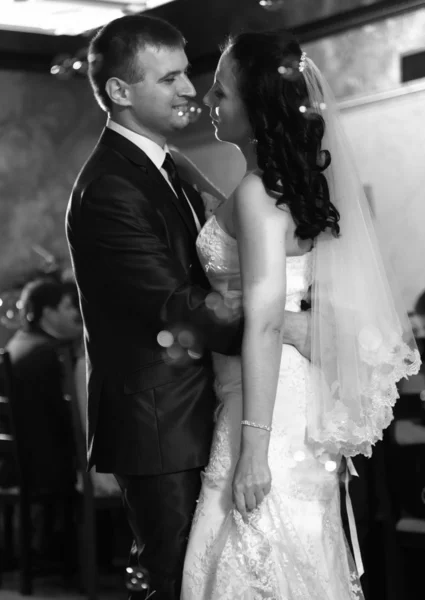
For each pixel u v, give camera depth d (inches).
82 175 114.1
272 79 103.0
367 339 104.7
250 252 100.7
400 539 146.4
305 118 102.8
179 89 115.0
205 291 106.0
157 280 105.7
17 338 208.8
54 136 293.6
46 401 200.1
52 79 292.0
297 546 102.7
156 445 108.3
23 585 202.8
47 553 227.9
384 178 203.8
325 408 104.1
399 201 200.1
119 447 110.2
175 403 109.2
